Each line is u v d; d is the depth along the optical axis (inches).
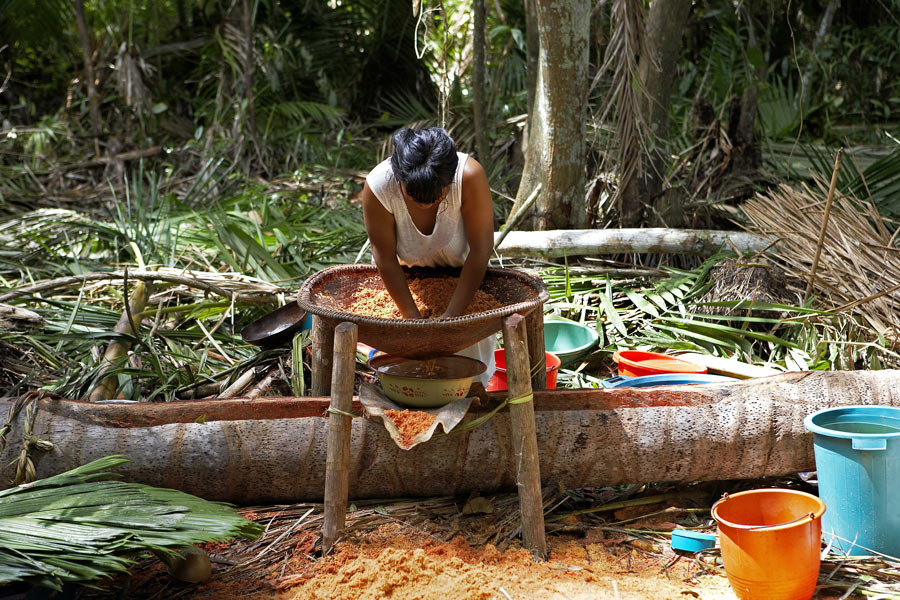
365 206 114.2
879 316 163.8
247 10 318.7
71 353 161.3
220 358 165.2
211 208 259.0
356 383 148.6
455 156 101.8
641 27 193.2
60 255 224.4
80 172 326.3
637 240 199.6
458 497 123.6
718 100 339.0
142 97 340.8
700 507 121.3
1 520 95.8
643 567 106.3
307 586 101.3
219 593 101.1
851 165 231.6
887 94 401.4
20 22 379.9
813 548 96.2
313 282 121.9
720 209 225.6
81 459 114.6
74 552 91.0
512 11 352.2
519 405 107.4
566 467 119.7
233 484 118.3
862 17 420.2
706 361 149.0
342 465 109.3
